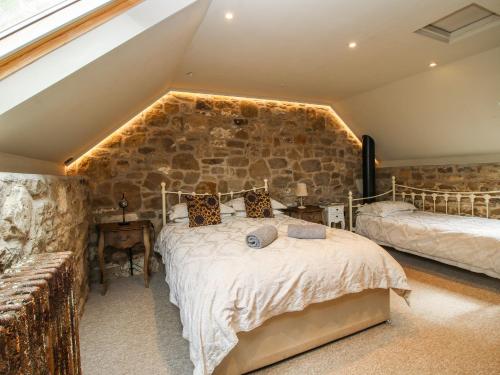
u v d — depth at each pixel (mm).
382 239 3947
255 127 4344
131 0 1511
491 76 2936
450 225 3324
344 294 1963
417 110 3854
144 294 2932
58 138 2107
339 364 1795
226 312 1561
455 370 1692
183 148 3869
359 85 3859
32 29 1243
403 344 1964
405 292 2182
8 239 1140
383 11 2127
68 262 1179
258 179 4363
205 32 2389
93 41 1403
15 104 1229
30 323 738
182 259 2156
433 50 2793
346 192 5113
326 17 2189
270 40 2545
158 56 2209
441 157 4254
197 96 3965
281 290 1751
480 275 3137
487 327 2131
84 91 1686
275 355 1790
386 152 4941
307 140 4750
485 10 2240
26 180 1330
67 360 1087
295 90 4062
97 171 3422
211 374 1518
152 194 3695
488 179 3691
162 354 1929
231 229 2924
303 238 2340
